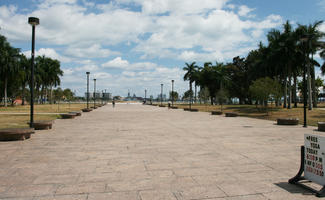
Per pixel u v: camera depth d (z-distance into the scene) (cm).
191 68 6700
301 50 3512
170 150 796
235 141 974
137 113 3042
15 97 6631
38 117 2155
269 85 2814
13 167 589
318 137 425
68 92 10444
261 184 470
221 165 609
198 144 905
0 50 4906
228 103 8225
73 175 526
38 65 7075
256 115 2694
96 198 402
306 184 469
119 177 513
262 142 949
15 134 971
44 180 493
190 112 3334
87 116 2464
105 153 750
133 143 926
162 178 507
